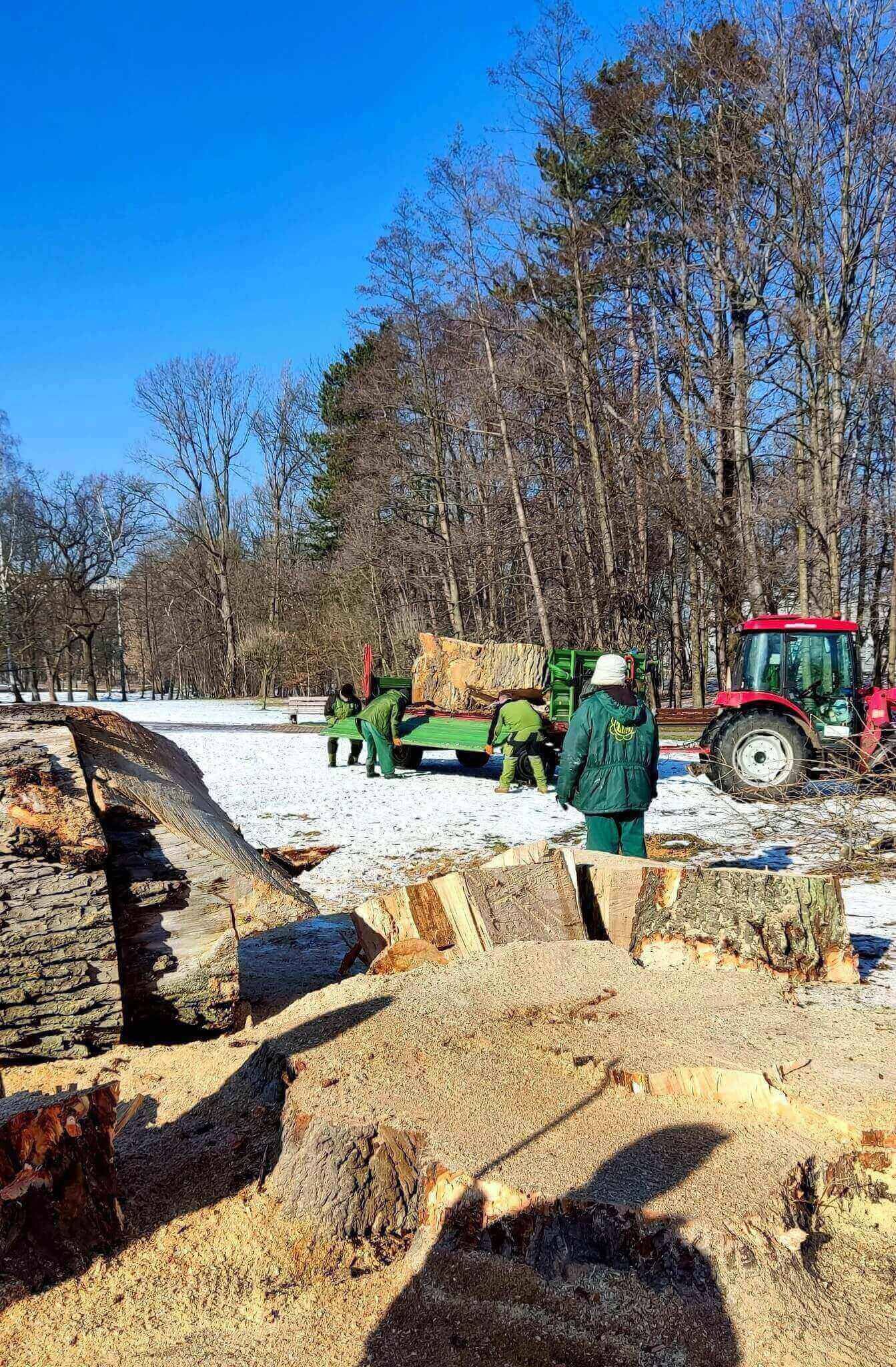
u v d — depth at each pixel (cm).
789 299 2250
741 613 2469
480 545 3203
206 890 396
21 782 371
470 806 1123
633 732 599
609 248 2614
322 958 534
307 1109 289
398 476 3497
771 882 454
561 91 2478
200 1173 297
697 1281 232
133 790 399
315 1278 254
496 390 2678
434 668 1566
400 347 3209
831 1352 219
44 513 4784
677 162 2519
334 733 1552
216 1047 378
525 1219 247
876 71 2086
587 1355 220
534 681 1432
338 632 3841
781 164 2208
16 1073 361
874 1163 277
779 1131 282
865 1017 364
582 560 2888
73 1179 262
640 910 478
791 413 2223
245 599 5909
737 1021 352
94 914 364
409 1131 279
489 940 448
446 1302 239
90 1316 242
